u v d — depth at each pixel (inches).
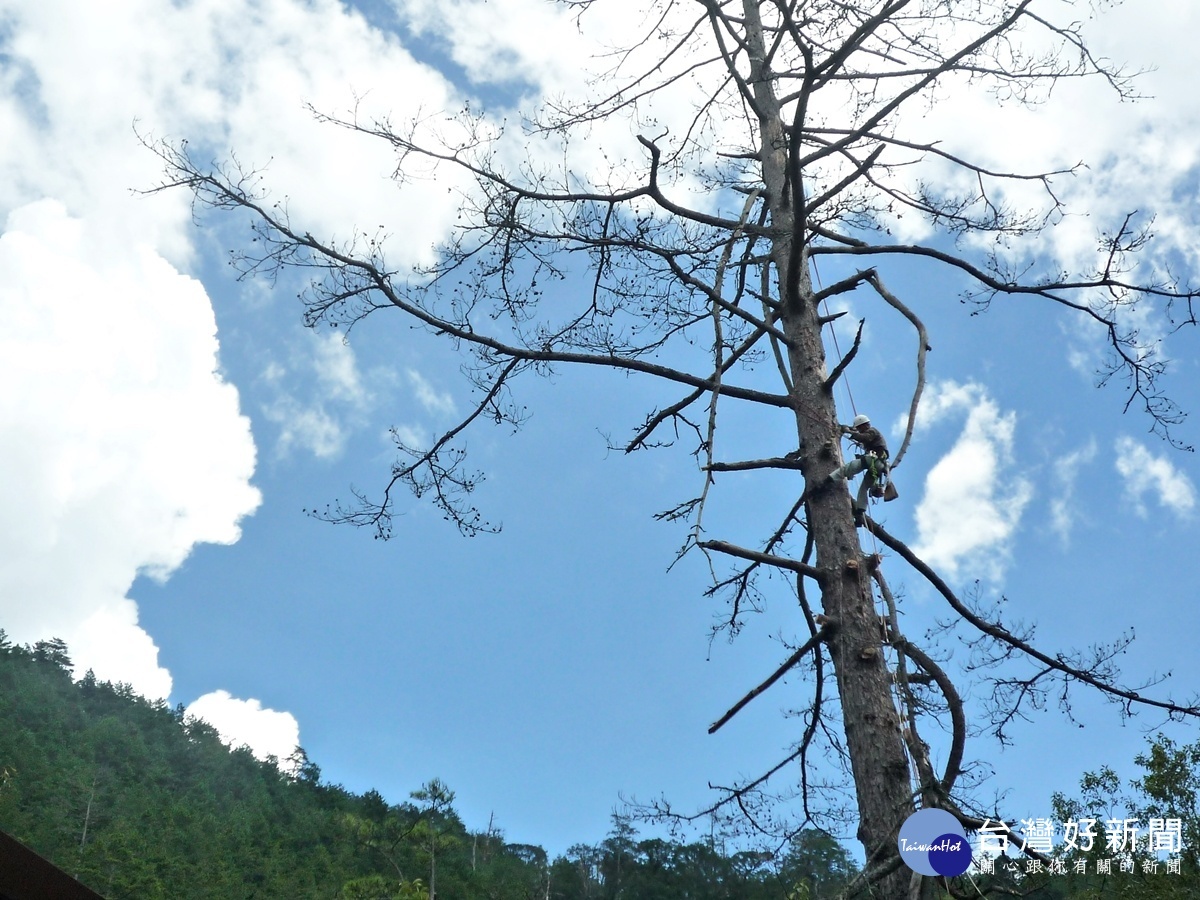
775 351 354.0
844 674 301.9
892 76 362.6
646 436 366.9
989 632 316.5
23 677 4810.5
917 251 359.3
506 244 347.6
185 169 333.1
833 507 323.9
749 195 355.6
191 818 3312.0
